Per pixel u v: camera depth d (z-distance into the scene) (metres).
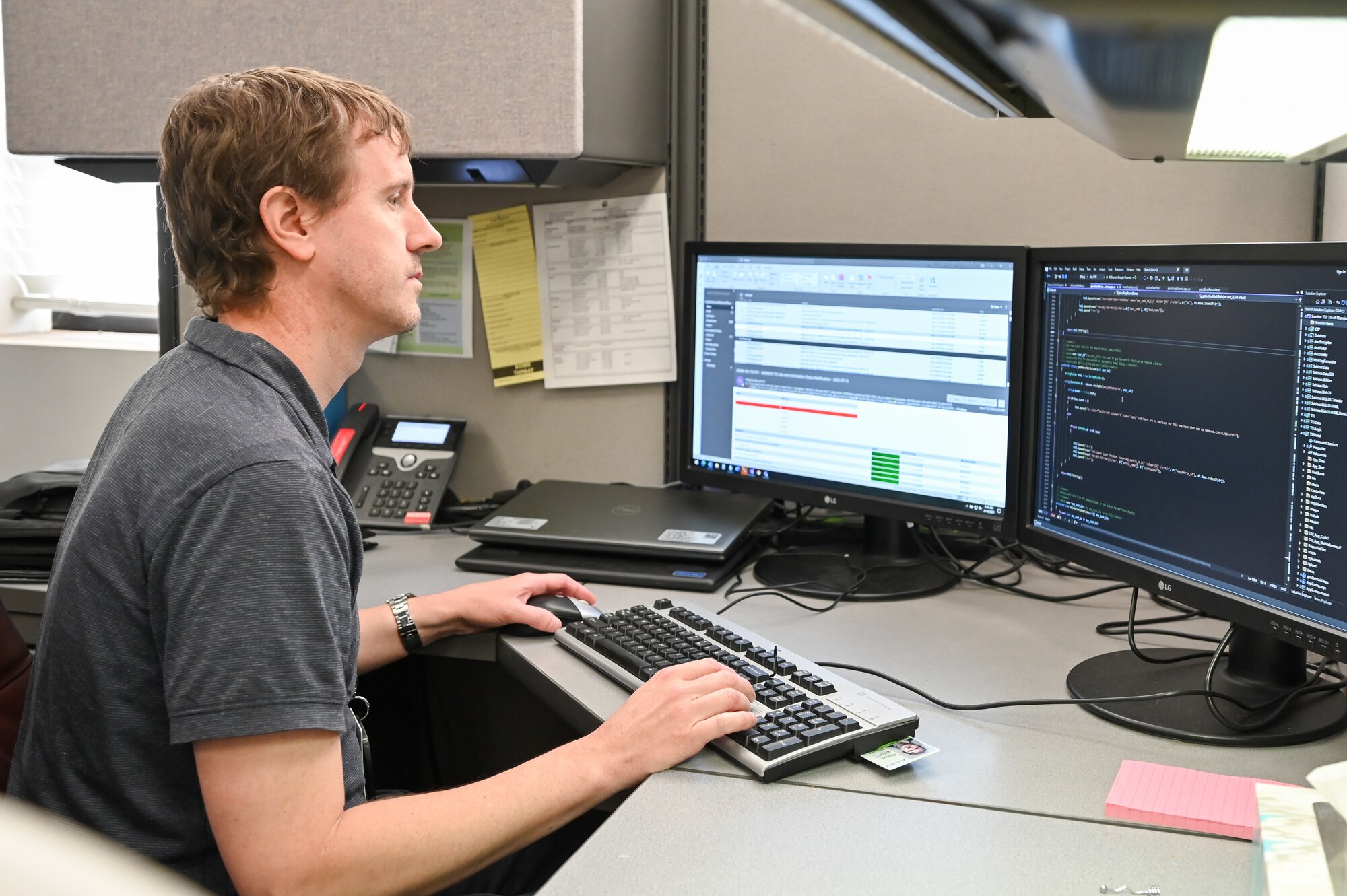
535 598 1.20
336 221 0.89
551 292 1.65
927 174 1.52
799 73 1.54
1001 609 1.25
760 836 0.75
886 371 1.32
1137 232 1.46
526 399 1.69
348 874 0.77
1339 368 0.83
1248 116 0.85
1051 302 1.13
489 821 0.82
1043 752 0.89
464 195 1.66
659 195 1.59
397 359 1.73
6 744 0.99
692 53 1.57
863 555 1.44
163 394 0.83
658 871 0.71
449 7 1.36
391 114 0.93
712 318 1.47
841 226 1.56
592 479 1.68
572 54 1.33
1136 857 0.73
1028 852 0.73
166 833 0.82
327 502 0.81
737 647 1.05
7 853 0.18
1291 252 0.85
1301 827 0.58
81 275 2.04
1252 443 0.90
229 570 0.75
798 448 1.42
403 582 1.35
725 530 1.39
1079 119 0.94
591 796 0.85
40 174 2.00
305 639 0.76
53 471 1.45
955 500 1.29
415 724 1.72
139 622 0.79
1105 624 1.19
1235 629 1.01
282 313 0.90
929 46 0.69
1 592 1.31
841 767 0.86
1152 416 1.00
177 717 0.74
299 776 0.76
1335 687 0.97
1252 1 0.53
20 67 1.49
